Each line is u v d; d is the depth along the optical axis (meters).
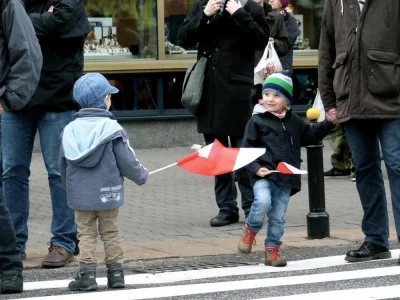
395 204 10.48
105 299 9.12
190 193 15.80
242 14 12.32
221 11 12.49
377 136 10.72
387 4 10.41
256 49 12.71
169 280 10.00
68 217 10.87
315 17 21.61
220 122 12.71
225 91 12.70
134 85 20.20
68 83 10.78
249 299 9.02
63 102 10.78
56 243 10.88
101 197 9.31
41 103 10.66
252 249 11.52
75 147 9.30
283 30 16.55
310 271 10.31
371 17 10.44
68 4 10.55
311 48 21.67
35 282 10.05
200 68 12.81
